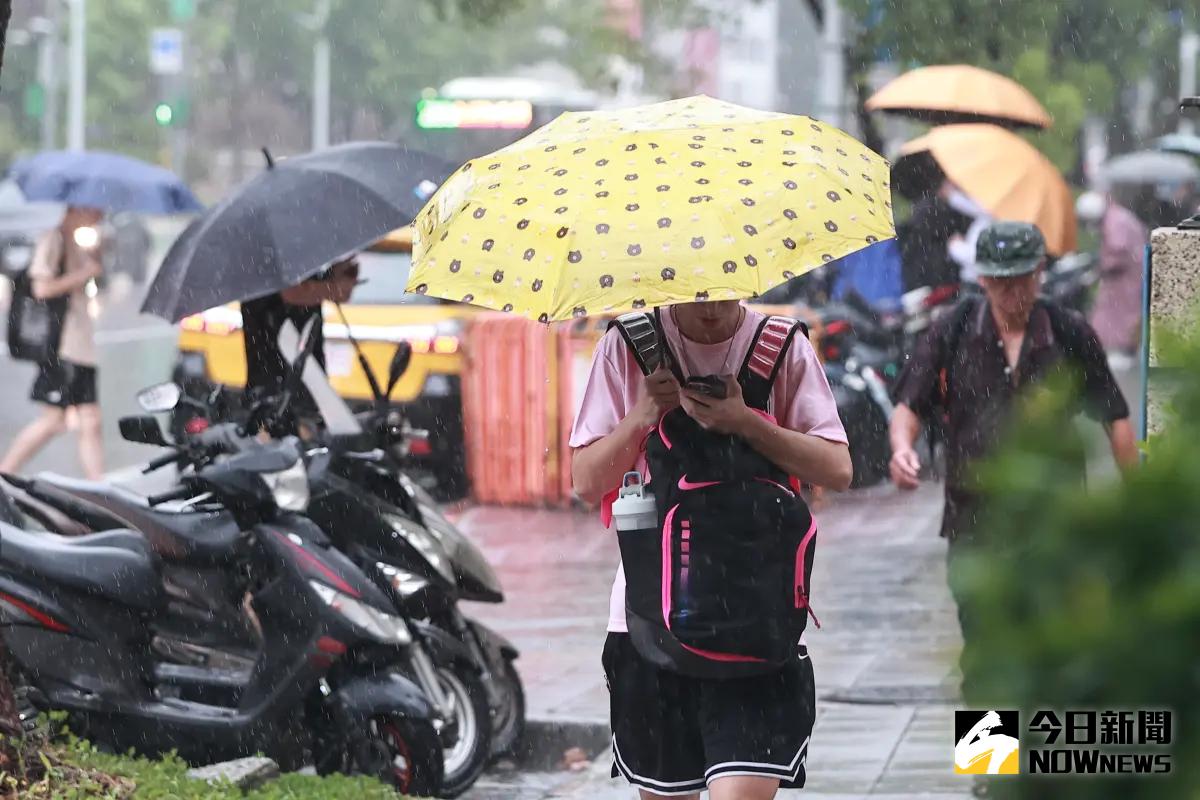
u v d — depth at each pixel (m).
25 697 19.86
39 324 41.34
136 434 20.23
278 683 19.58
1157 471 4.82
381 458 21.23
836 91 61.88
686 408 12.95
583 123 13.55
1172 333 5.28
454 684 21.12
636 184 12.30
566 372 42.59
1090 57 77.19
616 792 21.95
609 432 13.60
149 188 43.31
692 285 11.66
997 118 48.16
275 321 23.28
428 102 85.75
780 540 12.98
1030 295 19.41
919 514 42.59
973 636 5.05
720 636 12.80
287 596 19.45
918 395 20.02
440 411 41.66
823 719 23.78
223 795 16.88
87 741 18.64
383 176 23.33
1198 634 4.66
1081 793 4.84
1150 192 86.06
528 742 24.02
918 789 20.41
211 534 20.62
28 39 163.50
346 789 17.84
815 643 28.58
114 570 19.83
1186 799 4.64
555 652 28.94
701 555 12.89
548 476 42.78
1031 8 59.69
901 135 70.12
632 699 13.55
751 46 185.88
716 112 13.59
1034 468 5.12
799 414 13.46
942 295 49.19
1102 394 19.50
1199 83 137.50
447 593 20.91
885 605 31.80
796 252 11.94
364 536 20.70
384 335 41.66
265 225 22.34
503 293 12.07
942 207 49.81
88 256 41.78
